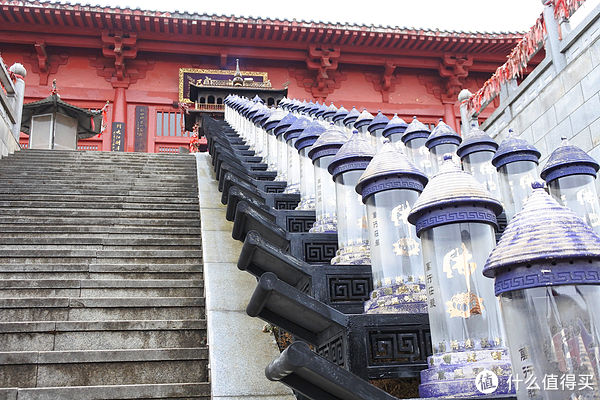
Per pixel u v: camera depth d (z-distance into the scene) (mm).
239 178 8531
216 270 6895
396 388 4668
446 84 31156
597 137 9555
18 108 15656
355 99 30453
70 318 6207
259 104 14078
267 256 4633
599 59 9570
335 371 2959
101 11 26016
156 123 28328
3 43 27484
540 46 11594
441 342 3562
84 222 9383
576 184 6520
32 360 5152
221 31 27859
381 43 28984
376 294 4266
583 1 10133
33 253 7824
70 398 4746
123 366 5301
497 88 12852
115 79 28219
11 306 6141
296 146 7184
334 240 5680
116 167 13406
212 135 13367
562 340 2715
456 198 3582
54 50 28094
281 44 29047
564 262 2752
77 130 20188
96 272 7383
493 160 6961
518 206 6648
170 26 27266
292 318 4164
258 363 5113
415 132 7609
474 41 28656
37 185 11078
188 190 11633
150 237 8938
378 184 4418
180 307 6457
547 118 10977
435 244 3693
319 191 6055
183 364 5391
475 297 3537
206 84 25328
